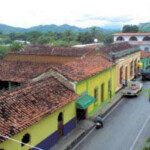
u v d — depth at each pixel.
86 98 20.12
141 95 29.83
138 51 41.84
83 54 28.80
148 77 38.22
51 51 31.38
